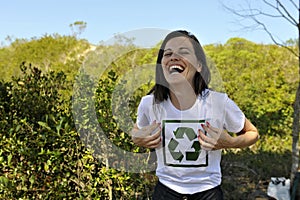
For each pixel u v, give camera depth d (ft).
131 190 10.57
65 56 34.83
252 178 18.04
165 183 7.23
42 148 9.75
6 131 10.85
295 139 15.48
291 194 13.87
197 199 7.07
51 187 10.05
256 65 33.27
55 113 11.32
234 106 7.07
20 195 9.95
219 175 7.22
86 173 10.21
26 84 12.80
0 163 9.92
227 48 35.94
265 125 25.07
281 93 29.07
